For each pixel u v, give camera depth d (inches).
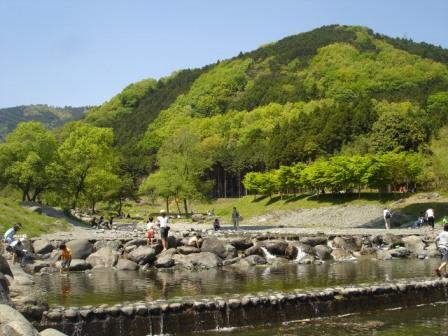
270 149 4407.0
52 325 510.6
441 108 4490.7
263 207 3513.8
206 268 982.4
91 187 2728.8
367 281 757.3
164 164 3533.5
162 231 1101.1
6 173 2167.8
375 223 2271.2
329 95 6860.2
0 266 649.6
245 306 570.6
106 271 948.6
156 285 748.6
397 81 7052.2
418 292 677.3
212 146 5890.8
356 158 2965.1
